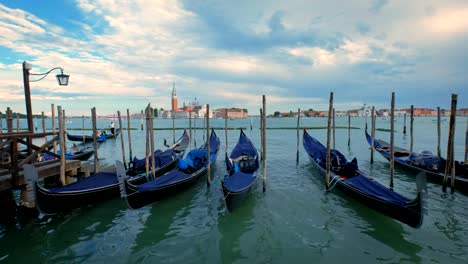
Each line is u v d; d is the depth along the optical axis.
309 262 5.80
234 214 8.29
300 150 22.16
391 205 7.13
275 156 19.03
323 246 6.42
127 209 8.71
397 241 6.58
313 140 16.75
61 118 8.80
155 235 7.03
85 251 6.25
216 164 16.14
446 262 5.68
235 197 8.12
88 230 7.28
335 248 6.32
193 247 6.43
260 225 7.55
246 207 8.84
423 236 6.77
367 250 6.22
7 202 8.42
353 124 74.19
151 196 8.53
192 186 10.90
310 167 15.10
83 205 8.43
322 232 7.11
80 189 8.21
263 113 10.24
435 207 8.48
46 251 6.26
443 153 19.75
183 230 7.30
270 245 6.50
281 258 5.95
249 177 9.82
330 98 10.14
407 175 12.84
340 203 9.11
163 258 5.98
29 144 9.05
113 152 22.30
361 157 18.28
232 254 6.12
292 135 38.41
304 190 10.59
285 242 6.62
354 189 8.70
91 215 8.23
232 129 52.47
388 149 16.22
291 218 7.98
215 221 7.84
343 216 8.07
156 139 34.28
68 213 8.23
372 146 15.57
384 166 15.03
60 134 8.82
